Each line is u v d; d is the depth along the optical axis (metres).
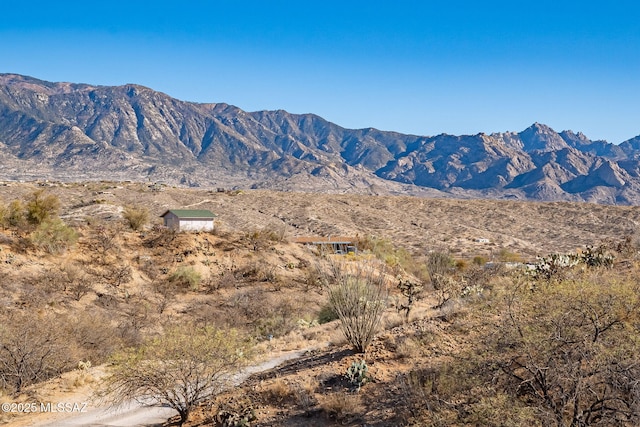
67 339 22.27
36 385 17.72
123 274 40.91
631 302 9.25
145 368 13.11
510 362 8.97
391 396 11.30
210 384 13.77
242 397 13.46
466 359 9.53
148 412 14.41
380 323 16.80
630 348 8.20
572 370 8.11
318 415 11.48
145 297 39.22
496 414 7.88
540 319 9.16
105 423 13.80
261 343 24.77
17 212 43.09
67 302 34.00
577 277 14.01
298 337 24.80
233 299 40.19
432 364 11.89
